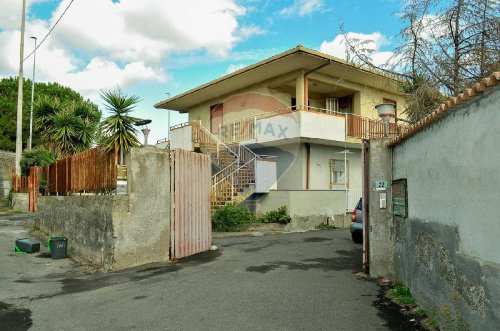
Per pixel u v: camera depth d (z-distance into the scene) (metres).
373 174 7.29
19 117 22.64
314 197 15.47
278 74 17.75
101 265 8.28
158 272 7.67
